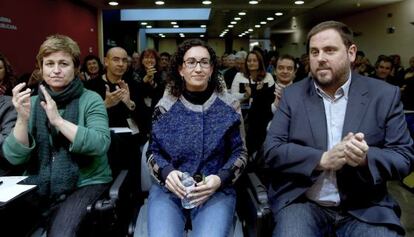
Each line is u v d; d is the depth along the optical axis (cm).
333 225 175
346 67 170
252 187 182
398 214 173
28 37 538
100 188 195
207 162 192
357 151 148
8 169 195
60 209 177
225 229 173
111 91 339
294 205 176
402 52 986
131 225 191
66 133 180
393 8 1020
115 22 1249
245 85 445
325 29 168
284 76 325
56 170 189
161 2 856
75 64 197
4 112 205
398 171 159
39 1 578
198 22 1427
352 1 971
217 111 197
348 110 172
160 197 189
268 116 309
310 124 176
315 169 167
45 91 183
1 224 188
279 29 1764
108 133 199
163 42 2478
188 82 196
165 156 198
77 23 785
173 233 168
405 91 517
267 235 165
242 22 1426
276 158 177
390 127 167
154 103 348
